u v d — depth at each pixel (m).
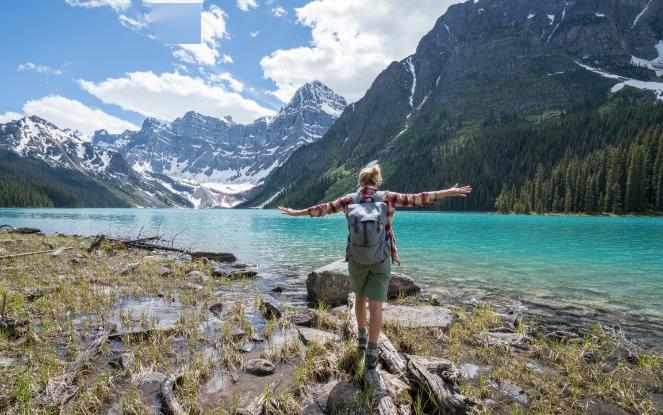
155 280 12.55
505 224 57.41
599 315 9.77
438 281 14.29
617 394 5.25
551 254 22.22
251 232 42.72
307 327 7.88
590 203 93.75
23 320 7.04
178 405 4.42
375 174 5.34
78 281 11.58
